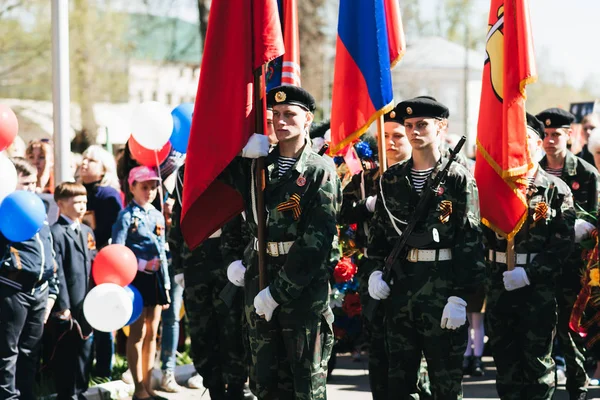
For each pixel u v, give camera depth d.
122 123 31.67
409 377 6.73
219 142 6.35
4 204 7.45
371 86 7.17
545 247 7.42
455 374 6.57
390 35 8.03
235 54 6.34
